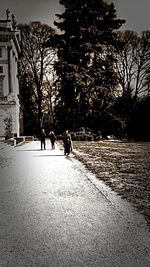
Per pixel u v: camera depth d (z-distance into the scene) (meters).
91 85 47.44
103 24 51.31
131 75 64.44
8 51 58.06
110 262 5.85
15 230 7.73
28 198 11.08
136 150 30.67
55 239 7.08
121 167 18.33
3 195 11.63
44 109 68.50
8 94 56.78
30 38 67.12
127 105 57.09
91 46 48.56
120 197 10.91
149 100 55.88
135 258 5.99
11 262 5.95
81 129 48.56
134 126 53.56
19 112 64.88
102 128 49.44
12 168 18.94
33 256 6.20
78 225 8.03
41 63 67.56
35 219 8.59
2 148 35.84
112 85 49.34
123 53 63.62
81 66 48.16
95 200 10.65
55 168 18.59
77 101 48.06
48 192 12.03
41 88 67.31
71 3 50.03
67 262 5.89
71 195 11.48
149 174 15.70
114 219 8.47
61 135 50.25
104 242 6.84
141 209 9.30
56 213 9.15
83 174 16.11
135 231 7.48
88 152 28.61
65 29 50.12
